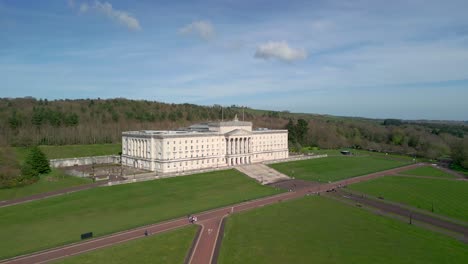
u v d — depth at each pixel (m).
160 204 129.50
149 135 197.00
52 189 147.12
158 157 193.88
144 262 79.94
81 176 172.75
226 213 119.56
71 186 152.50
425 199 144.62
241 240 94.19
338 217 116.31
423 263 82.00
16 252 85.50
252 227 104.94
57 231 100.50
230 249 87.94
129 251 86.31
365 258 83.88
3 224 106.38
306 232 101.06
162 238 95.38
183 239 94.69
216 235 98.00
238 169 197.00
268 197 143.00
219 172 187.25
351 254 86.06
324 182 176.25
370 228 106.12
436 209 129.75
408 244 93.81
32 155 173.25
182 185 158.88
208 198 139.25
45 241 92.75
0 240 93.50
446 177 199.25
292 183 172.62
